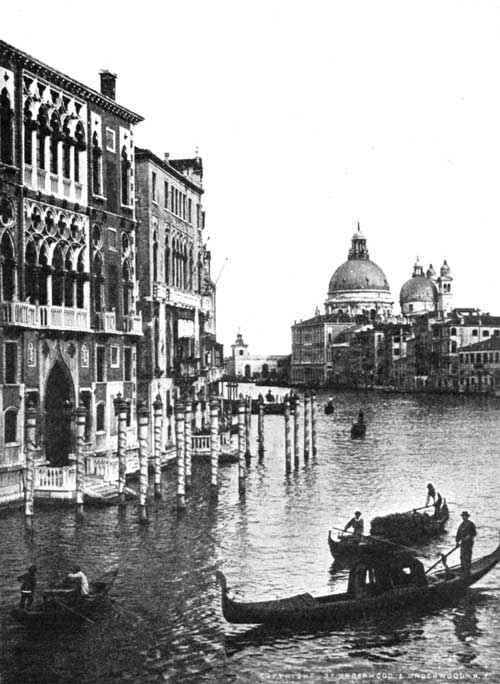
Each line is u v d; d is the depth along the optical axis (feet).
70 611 75.00
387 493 150.10
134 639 74.33
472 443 239.91
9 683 65.46
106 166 153.17
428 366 603.67
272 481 163.43
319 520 124.06
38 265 131.95
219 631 76.43
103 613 79.71
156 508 129.39
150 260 172.35
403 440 250.78
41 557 99.25
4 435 122.62
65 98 140.05
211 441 140.05
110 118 154.51
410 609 82.79
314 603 78.89
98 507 126.82
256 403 397.80
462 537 88.69
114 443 152.97
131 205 162.09
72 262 141.59
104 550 103.19
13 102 125.49
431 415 360.48
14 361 125.18
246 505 135.23
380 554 83.41
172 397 183.62
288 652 72.54
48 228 134.92
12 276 125.90
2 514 119.65
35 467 125.90
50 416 137.39
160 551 103.35
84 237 144.77
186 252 203.21
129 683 65.87
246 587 89.45
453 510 134.10
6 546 104.06
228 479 164.55
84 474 128.16
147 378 170.19
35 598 82.84
